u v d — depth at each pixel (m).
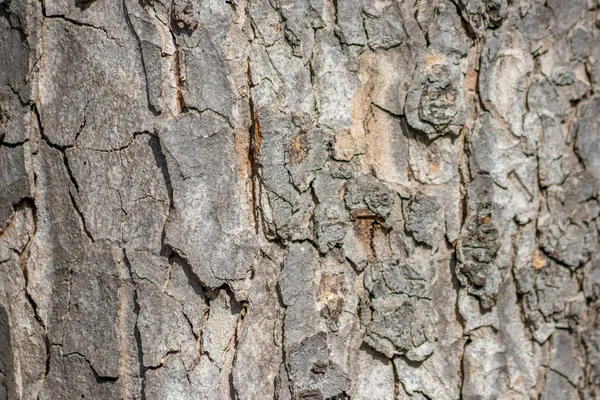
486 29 0.86
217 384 0.82
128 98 0.81
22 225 0.83
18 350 0.83
